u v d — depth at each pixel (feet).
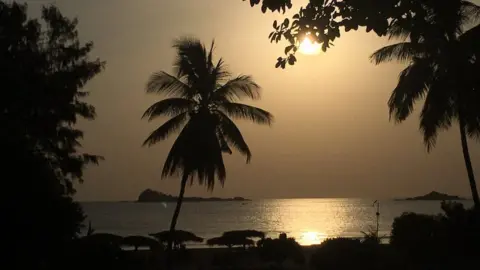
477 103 88.84
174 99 106.01
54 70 93.97
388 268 81.76
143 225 374.43
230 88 107.45
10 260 42.11
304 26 37.81
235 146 106.93
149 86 106.63
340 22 37.11
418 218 87.86
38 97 82.69
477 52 85.76
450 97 97.25
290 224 382.22
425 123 99.81
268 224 386.52
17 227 42.04
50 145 90.68
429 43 60.08
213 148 102.42
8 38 83.82
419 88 97.40
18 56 83.87
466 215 83.71
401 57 100.17
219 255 104.73
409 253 84.17
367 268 82.74
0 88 73.26
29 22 88.74
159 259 103.40
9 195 42.24
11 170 43.37
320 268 88.17
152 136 105.81
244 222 420.36
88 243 49.03
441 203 89.66
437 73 94.68
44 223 43.45
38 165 45.78
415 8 35.65
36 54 87.10
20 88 75.56
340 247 88.48
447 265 79.66
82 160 94.99
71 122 92.48
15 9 85.87
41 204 43.80
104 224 382.01
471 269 76.69
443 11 39.01
